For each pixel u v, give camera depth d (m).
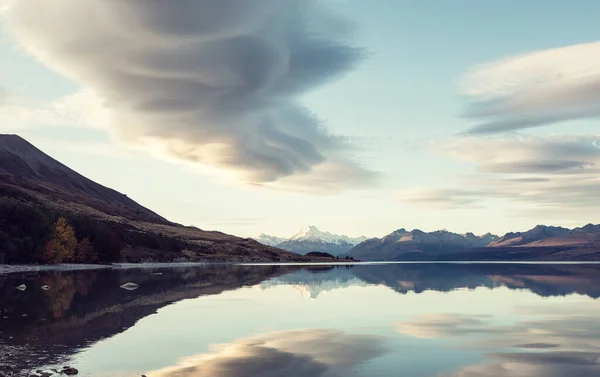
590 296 57.25
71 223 153.50
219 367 22.48
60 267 128.75
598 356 25.08
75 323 35.38
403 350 26.45
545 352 25.95
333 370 22.06
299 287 72.50
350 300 53.09
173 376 20.91
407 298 55.44
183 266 171.25
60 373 21.06
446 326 34.69
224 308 45.09
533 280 90.94
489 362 23.77
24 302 48.28
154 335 30.80
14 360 23.42
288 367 22.61
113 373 21.34
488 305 47.97
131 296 55.47
